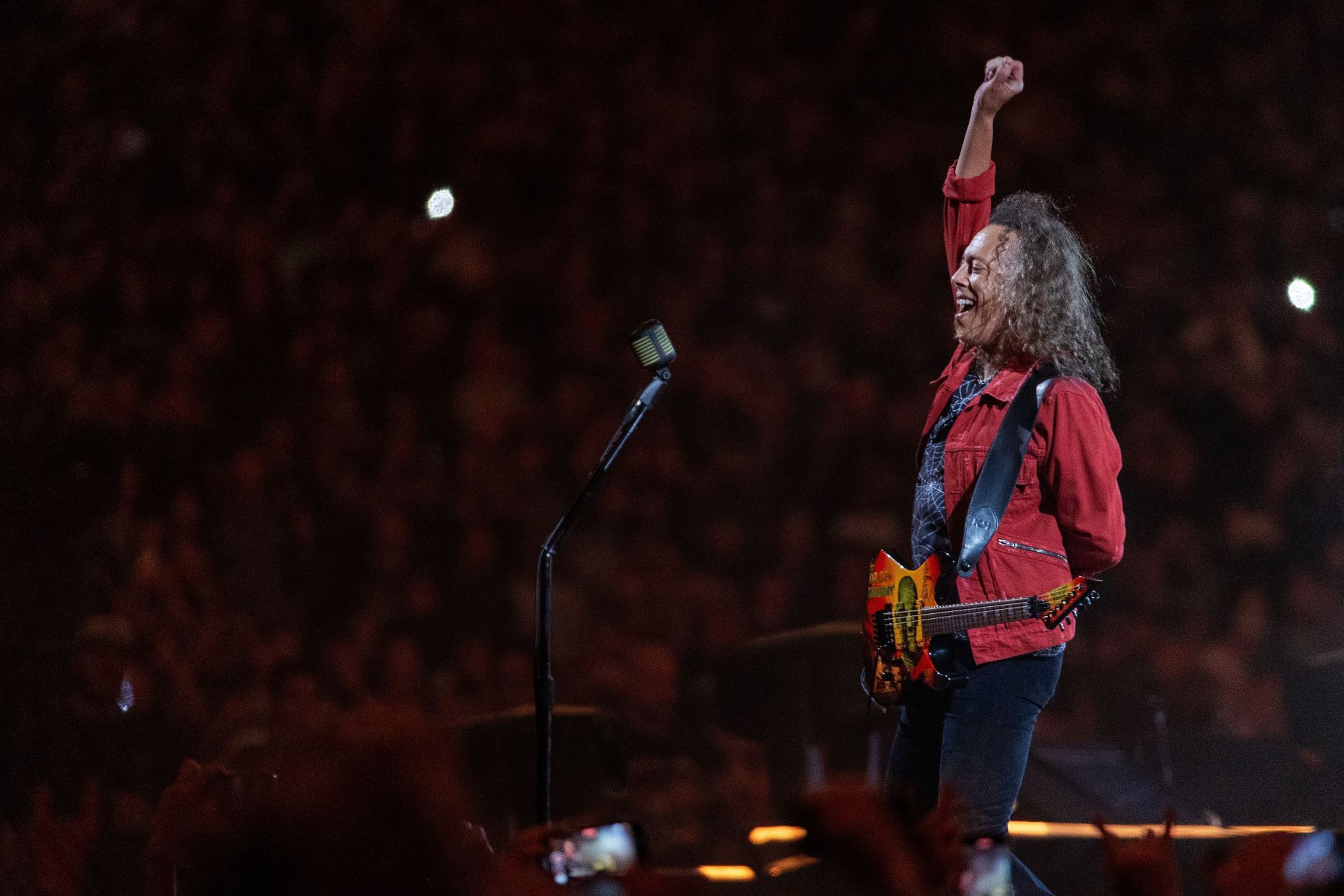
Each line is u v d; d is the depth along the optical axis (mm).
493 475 26859
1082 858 14219
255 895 5430
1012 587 10633
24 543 21672
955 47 31844
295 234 29688
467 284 29234
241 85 30922
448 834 5465
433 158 30656
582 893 6504
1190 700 23734
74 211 29922
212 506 25750
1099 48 31844
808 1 32344
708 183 30844
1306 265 30500
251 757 13117
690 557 27000
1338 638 25328
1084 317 11312
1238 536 27000
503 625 25406
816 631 16953
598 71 31453
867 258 30312
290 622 25281
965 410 11086
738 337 29391
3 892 17562
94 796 17969
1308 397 28984
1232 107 31578
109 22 30844
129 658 18812
